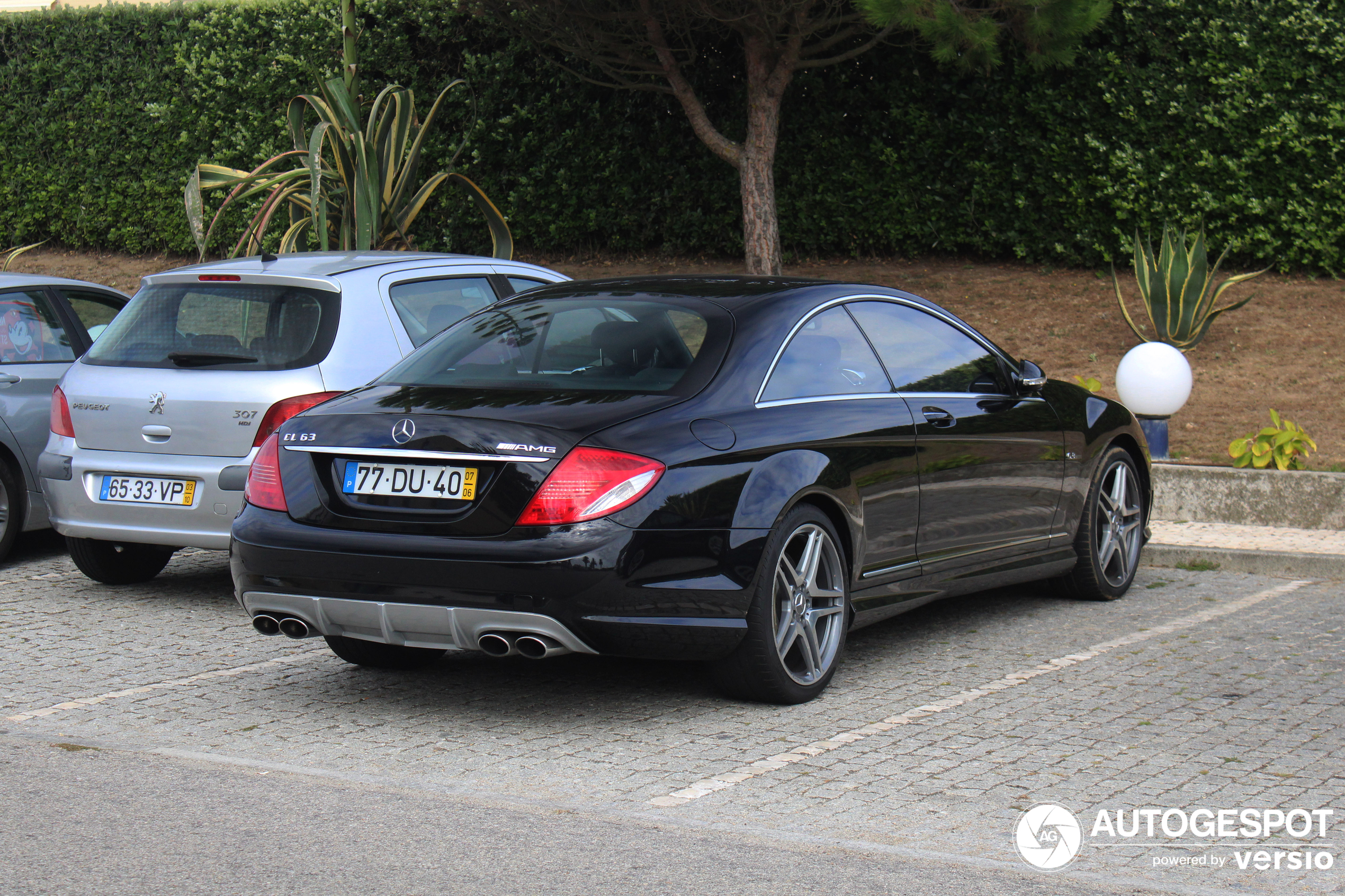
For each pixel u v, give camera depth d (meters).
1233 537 8.38
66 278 8.65
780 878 3.53
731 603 4.84
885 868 3.60
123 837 3.83
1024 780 4.32
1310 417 10.72
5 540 8.01
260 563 4.96
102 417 6.77
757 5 12.09
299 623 5.02
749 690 5.12
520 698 5.38
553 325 5.46
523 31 13.42
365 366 6.57
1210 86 13.39
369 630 4.86
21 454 8.02
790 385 5.32
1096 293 13.78
